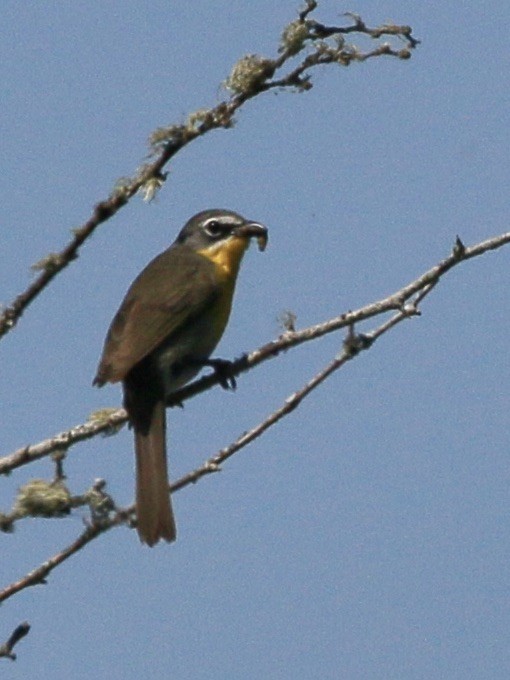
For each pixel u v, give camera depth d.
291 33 7.57
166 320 10.40
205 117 7.55
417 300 8.27
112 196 7.51
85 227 7.59
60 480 7.58
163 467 9.45
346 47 7.70
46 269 7.71
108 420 8.10
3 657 7.23
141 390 10.15
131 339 9.98
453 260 7.90
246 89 7.60
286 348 8.65
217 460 8.70
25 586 7.35
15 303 7.79
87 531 7.41
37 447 7.90
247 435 8.66
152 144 7.51
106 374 9.34
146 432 9.82
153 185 7.52
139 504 8.87
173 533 8.65
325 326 8.47
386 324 8.34
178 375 10.80
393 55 7.74
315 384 8.52
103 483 7.50
